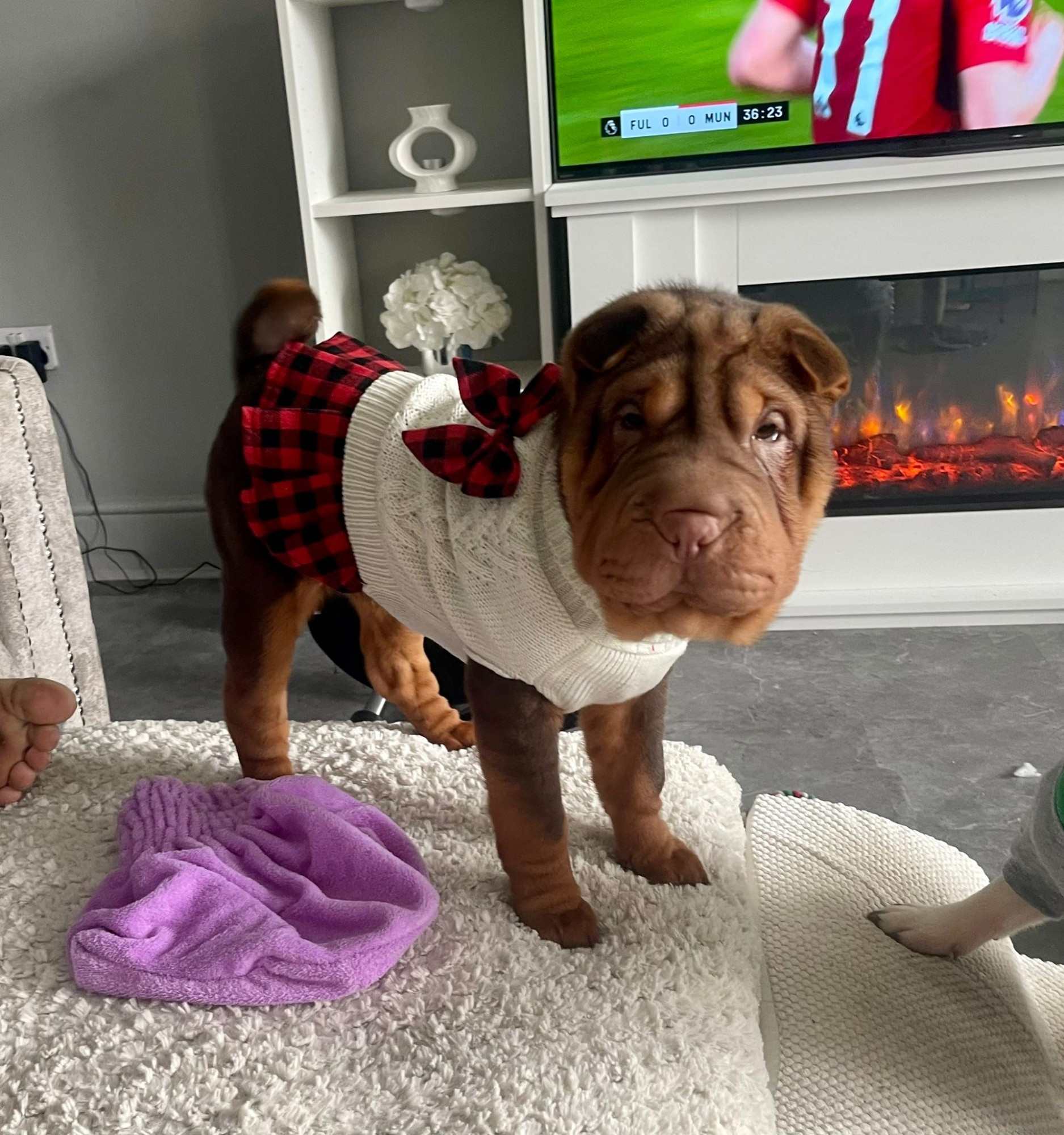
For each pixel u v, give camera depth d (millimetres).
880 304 2180
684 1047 877
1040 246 2043
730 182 1992
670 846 1101
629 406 801
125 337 2705
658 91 2094
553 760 966
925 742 1857
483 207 2516
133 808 1127
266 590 1103
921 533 2258
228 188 2574
